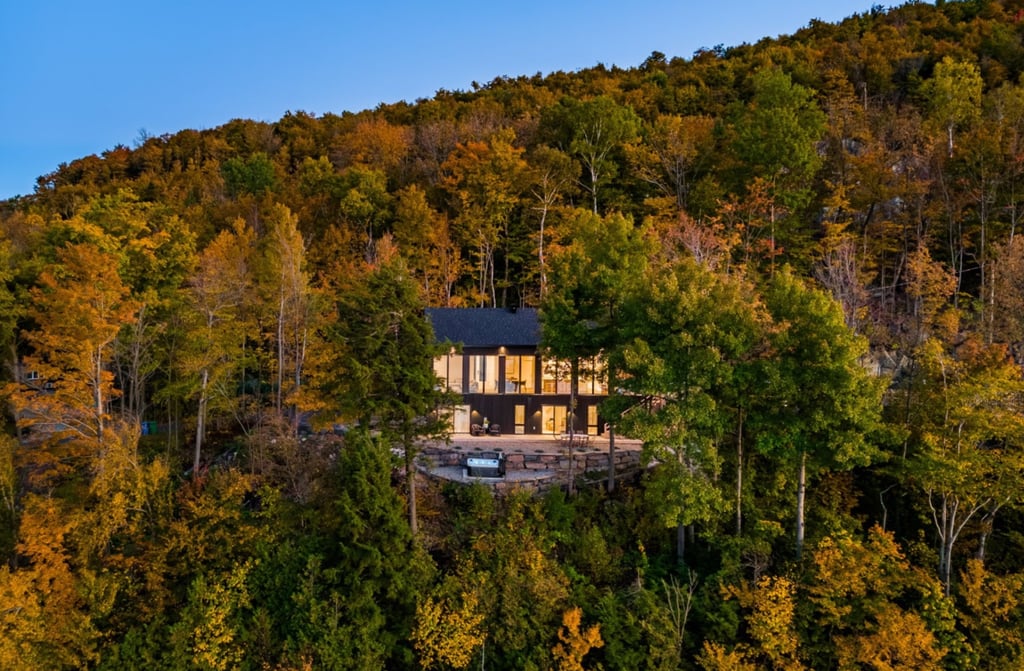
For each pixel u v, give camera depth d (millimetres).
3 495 28031
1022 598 23172
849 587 23266
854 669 22484
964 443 24484
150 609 24281
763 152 44094
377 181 58875
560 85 96375
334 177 60156
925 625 22453
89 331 27281
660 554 28359
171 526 25719
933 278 34719
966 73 55250
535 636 24375
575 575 26219
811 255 44375
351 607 24109
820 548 25000
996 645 23172
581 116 57094
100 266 28531
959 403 24375
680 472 25094
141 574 26000
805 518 28641
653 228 41312
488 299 53062
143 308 36875
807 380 24688
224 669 23250
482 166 52438
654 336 26469
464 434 39031
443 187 57062
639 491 30750
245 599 24844
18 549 24375
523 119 71438
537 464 33375
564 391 39188
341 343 28453
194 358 34656
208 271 37438
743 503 28562
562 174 52719
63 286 31953
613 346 29594
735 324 25672
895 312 40656
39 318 28641
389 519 24844
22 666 22094
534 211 51969
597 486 31938
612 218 33094
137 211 45344
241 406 39375
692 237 37531
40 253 45531
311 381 32656
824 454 25594
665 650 23516
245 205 60625
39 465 34156
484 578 25234
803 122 45250
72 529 25094
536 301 49781
